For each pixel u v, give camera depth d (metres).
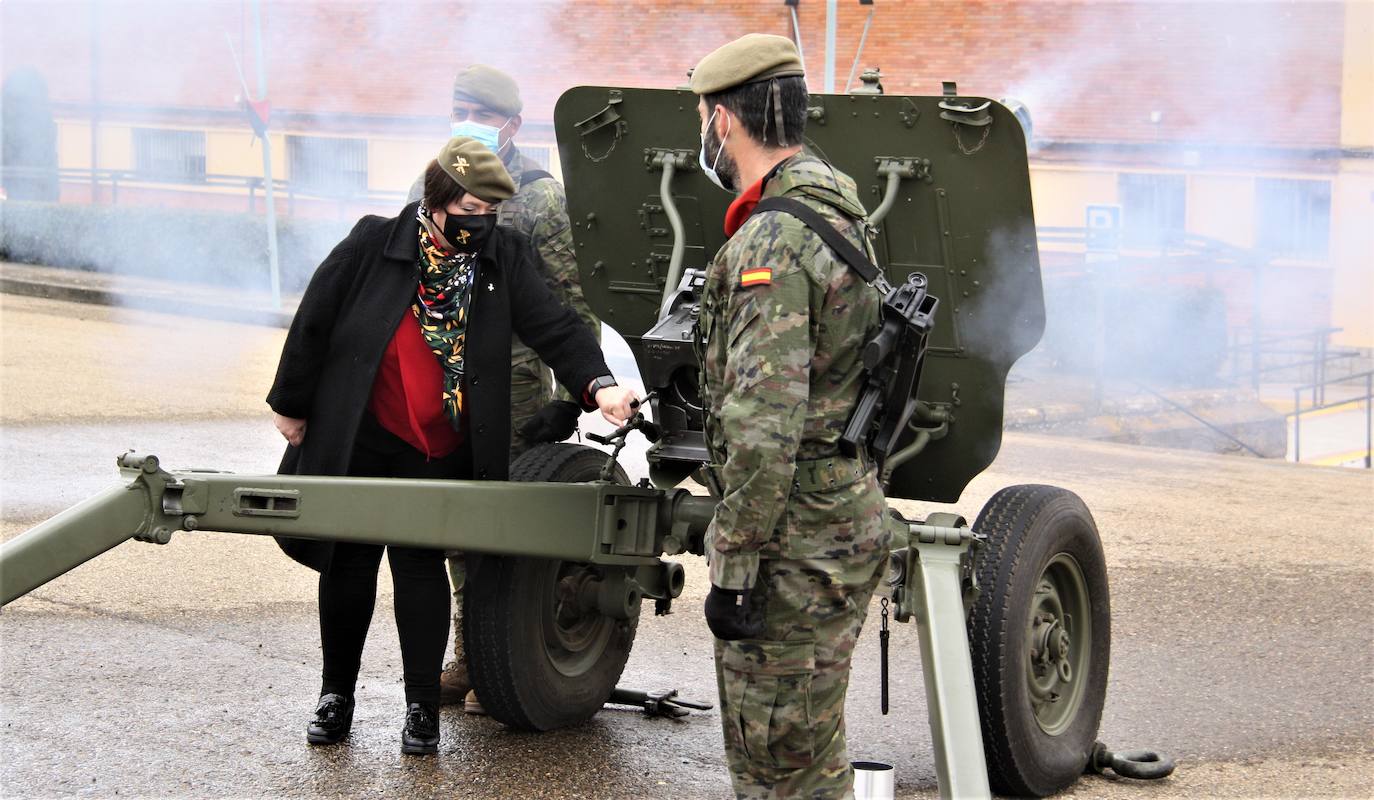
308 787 3.94
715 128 3.08
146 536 3.19
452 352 4.00
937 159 3.85
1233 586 7.07
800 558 3.00
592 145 4.30
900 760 4.43
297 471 4.14
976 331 4.02
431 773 4.10
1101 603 4.45
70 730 4.32
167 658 5.10
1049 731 4.22
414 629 4.18
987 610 3.93
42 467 8.11
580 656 4.65
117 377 11.84
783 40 3.06
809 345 2.88
